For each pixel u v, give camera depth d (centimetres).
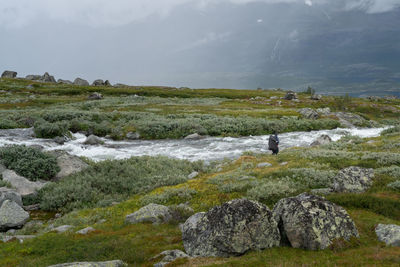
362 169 1669
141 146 3966
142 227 1276
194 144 4066
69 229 1339
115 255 997
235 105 8331
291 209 973
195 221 1044
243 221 912
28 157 2314
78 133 4512
